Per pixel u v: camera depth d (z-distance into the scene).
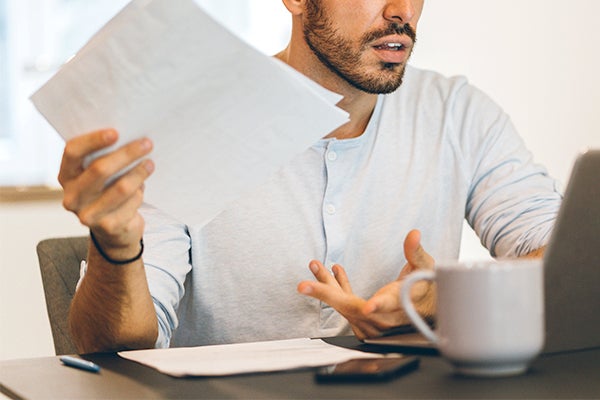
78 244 1.80
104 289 1.28
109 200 1.07
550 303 1.08
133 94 1.00
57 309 1.70
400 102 1.86
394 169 1.79
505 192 1.79
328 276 1.36
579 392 0.89
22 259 3.06
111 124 1.02
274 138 1.08
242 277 1.70
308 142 1.09
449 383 0.93
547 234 1.67
